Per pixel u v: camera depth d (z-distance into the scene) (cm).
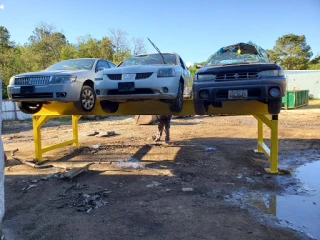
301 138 1071
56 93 606
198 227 387
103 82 573
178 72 578
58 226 395
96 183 588
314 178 616
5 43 4184
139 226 392
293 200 495
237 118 1847
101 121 1892
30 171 689
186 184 575
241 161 757
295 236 366
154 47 618
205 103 603
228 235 364
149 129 1382
